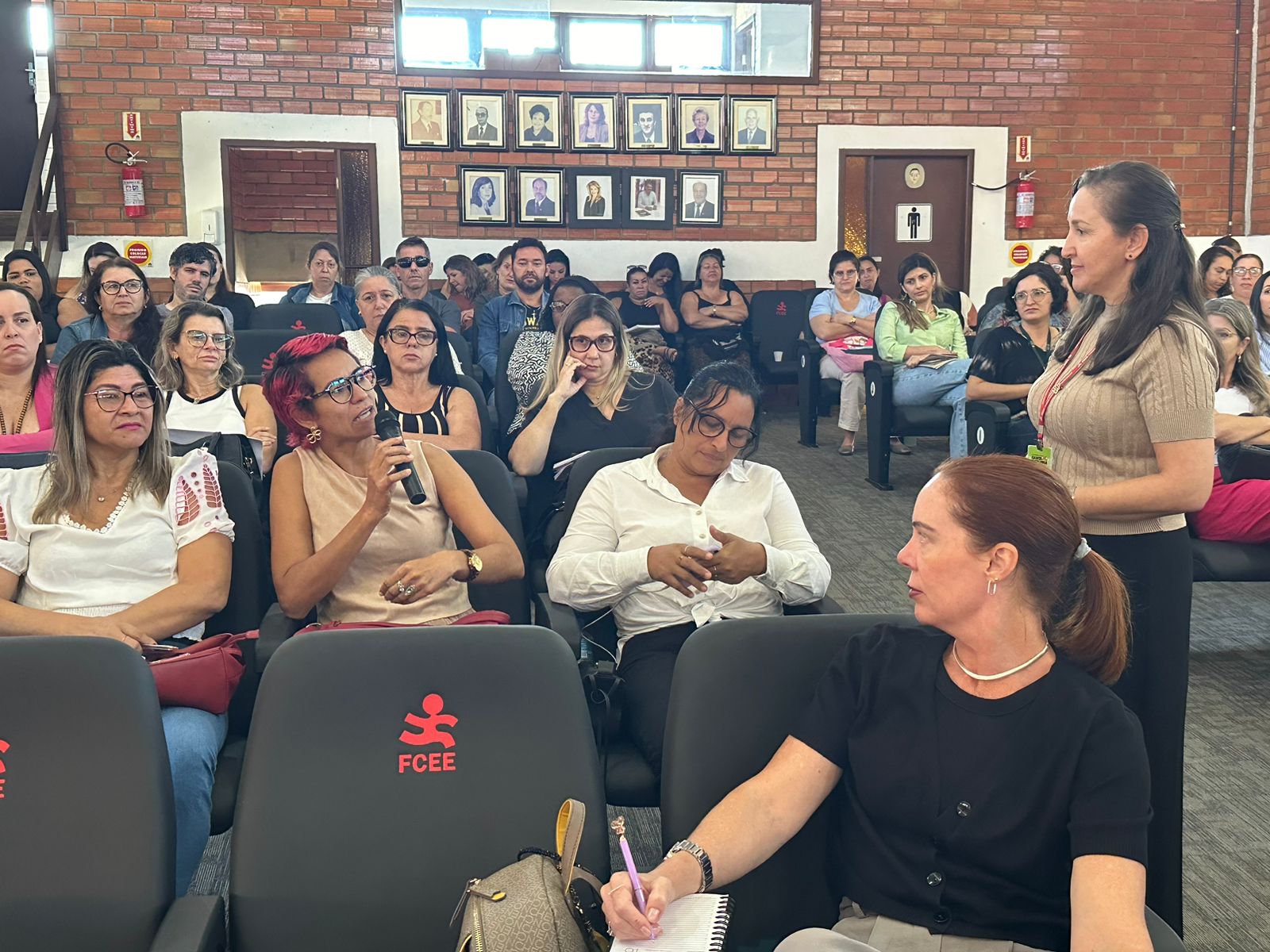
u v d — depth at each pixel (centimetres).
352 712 159
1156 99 870
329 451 246
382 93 798
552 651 165
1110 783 142
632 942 138
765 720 167
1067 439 207
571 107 819
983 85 855
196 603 224
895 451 703
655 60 827
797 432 771
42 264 623
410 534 244
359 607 238
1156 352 191
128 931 151
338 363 239
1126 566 200
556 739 162
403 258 655
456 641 164
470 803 158
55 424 229
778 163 846
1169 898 201
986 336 514
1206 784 296
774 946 163
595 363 339
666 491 244
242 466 314
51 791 153
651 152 832
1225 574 353
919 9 841
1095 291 201
